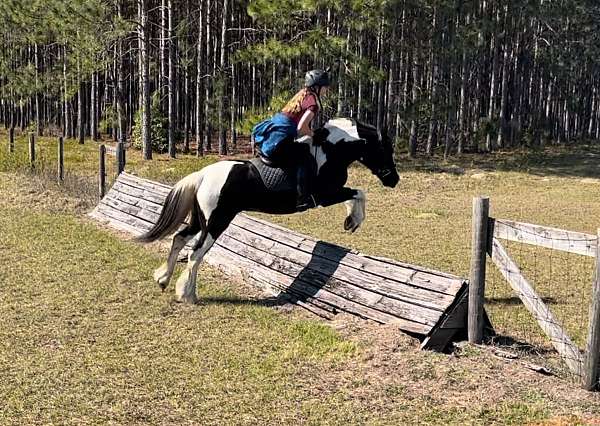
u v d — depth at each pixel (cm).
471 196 1861
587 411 505
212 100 2681
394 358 603
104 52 2659
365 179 2050
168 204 772
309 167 741
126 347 633
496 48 3259
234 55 2527
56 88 3092
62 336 656
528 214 1551
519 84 3750
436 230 1298
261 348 637
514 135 3606
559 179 2298
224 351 627
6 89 3481
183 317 723
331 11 2448
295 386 554
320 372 582
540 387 549
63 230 1125
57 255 965
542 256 1093
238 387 550
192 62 2914
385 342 632
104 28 2548
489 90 3947
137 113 2978
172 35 2920
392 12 2358
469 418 497
